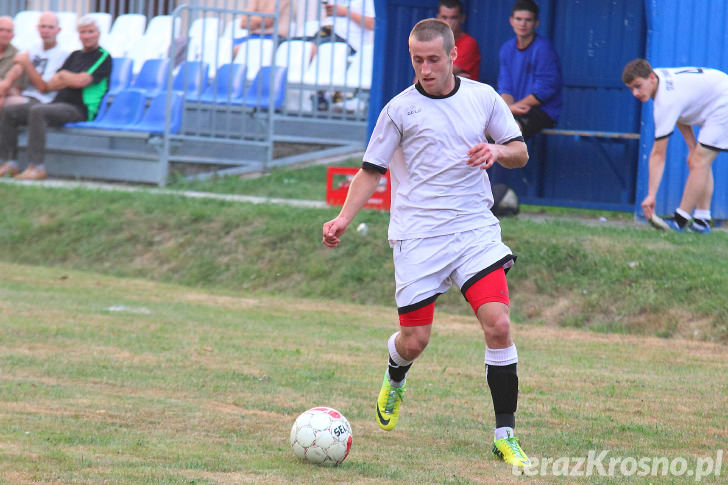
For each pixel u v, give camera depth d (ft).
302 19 101.60
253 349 39.93
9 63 94.12
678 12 65.57
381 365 37.42
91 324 44.57
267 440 25.44
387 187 66.28
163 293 57.06
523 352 41.39
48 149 93.04
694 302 47.98
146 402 29.55
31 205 74.59
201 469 22.21
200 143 91.45
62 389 30.89
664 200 65.87
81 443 24.40
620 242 55.72
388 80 74.79
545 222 63.36
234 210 68.28
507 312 24.57
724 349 43.21
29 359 35.65
